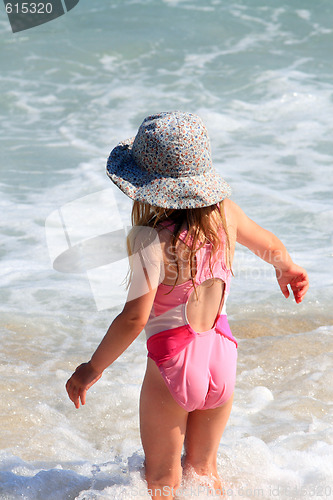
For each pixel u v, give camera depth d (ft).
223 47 95.20
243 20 105.29
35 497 22.38
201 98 78.13
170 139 18.94
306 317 37.52
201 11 109.09
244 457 24.70
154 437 20.63
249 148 65.16
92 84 83.46
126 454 25.88
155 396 20.29
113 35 99.30
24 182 57.72
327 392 30.45
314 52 92.43
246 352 33.86
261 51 93.15
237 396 30.19
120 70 87.97
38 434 27.14
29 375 31.58
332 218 49.90
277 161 61.98
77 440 26.96
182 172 19.24
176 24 104.01
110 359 20.42
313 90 79.20
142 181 19.34
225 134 68.80
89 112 75.25
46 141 67.36
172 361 19.94
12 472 23.93
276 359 33.14
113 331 19.98
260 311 38.11
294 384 31.14
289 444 26.09
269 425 27.91
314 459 24.80
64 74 86.74
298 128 69.72
